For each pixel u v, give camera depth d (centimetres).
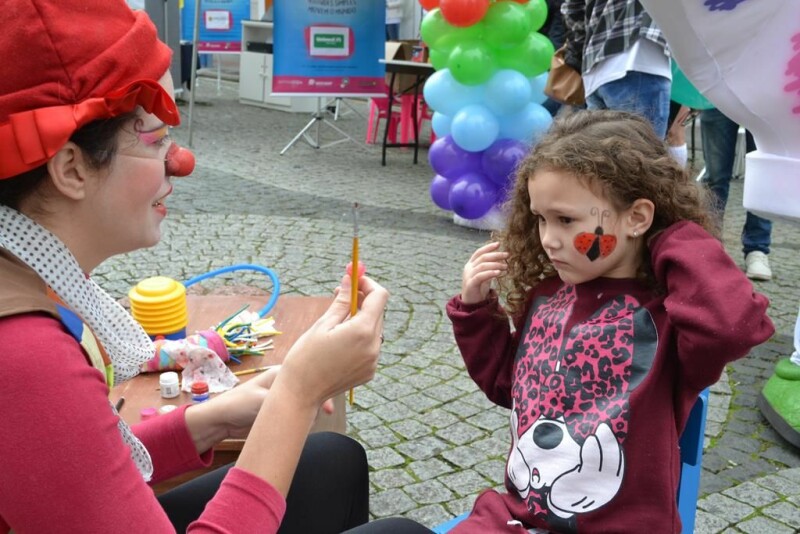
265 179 646
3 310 85
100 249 102
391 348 330
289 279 407
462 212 462
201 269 417
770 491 236
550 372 138
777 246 498
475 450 256
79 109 89
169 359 189
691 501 149
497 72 438
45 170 92
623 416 129
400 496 231
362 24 729
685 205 134
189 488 138
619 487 128
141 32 94
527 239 155
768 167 175
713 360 120
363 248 464
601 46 336
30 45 86
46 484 82
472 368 159
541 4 449
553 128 144
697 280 122
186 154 109
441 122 475
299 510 139
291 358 103
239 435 135
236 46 1127
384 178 673
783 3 145
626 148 131
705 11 148
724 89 164
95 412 85
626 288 138
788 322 369
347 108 1112
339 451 147
